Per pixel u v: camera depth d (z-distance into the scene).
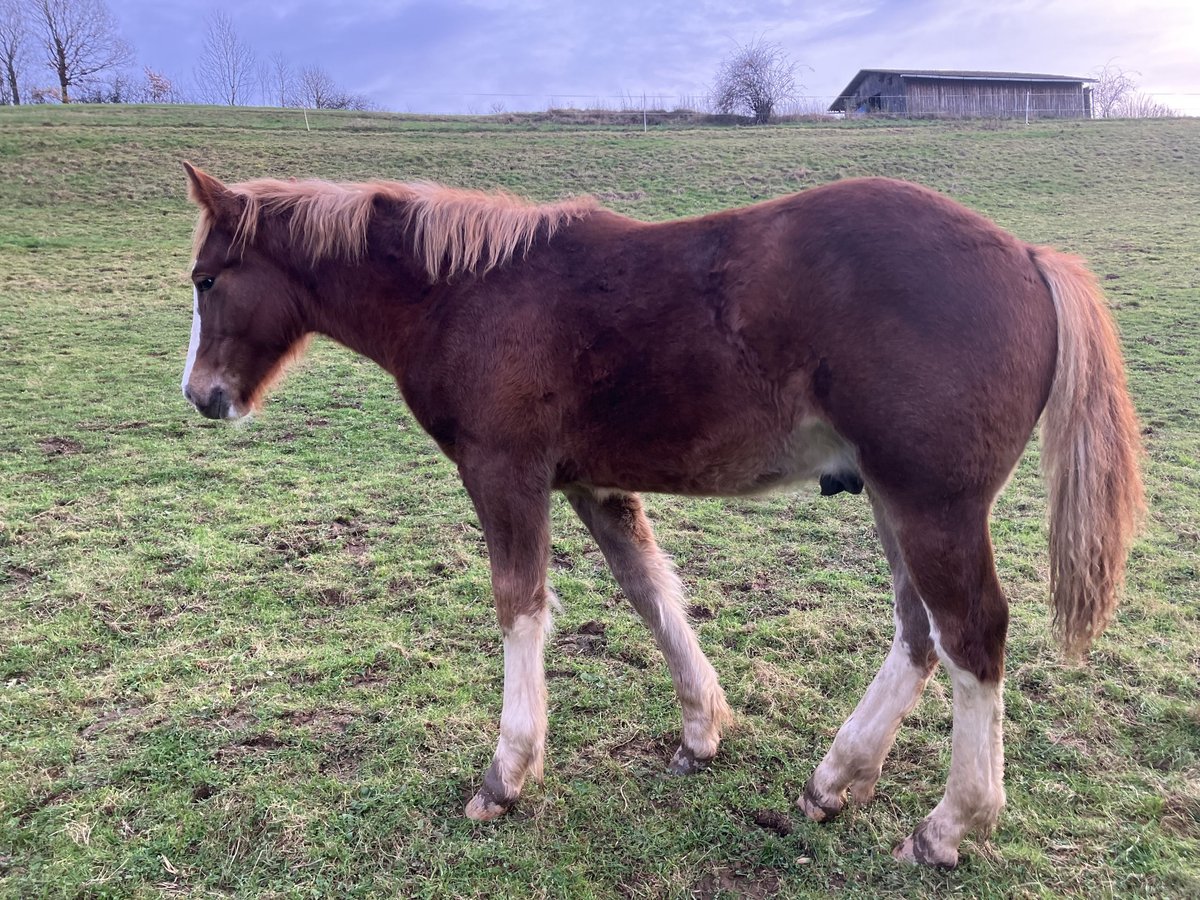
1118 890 2.29
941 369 2.12
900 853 2.46
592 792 2.78
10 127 23.72
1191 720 3.01
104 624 3.84
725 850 2.52
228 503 5.38
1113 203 18.08
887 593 4.20
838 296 2.19
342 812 2.67
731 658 3.62
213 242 3.04
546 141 25.84
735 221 2.39
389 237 2.83
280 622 3.93
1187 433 6.46
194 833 2.57
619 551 3.00
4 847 2.52
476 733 3.10
